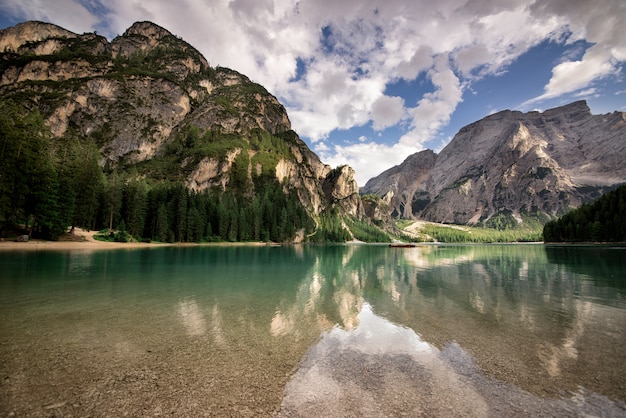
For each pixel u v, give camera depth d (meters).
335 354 10.79
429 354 10.90
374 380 8.88
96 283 23.77
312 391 8.18
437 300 20.27
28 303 16.97
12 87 185.50
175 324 13.75
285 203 172.88
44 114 168.00
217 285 24.69
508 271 38.06
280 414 7.06
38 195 55.22
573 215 137.62
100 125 184.12
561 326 14.29
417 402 7.72
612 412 7.25
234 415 6.97
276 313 16.17
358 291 23.47
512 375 9.26
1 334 11.93
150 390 7.95
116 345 11.06
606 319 15.53
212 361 9.90
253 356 10.42
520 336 12.85
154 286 23.38
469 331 13.54
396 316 16.09
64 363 9.42
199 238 104.62
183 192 104.44
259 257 59.00
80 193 73.81
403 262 53.00
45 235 61.50
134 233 85.44
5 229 55.59
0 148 49.34
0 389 7.77
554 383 8.74
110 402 7.31
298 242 156.00
